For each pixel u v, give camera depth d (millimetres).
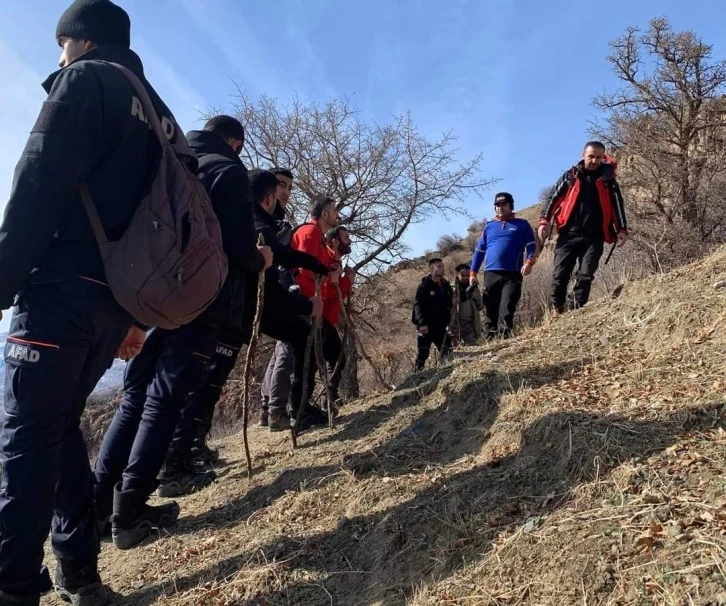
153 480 3301
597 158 5684
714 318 3527
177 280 2203
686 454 2250
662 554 1798
